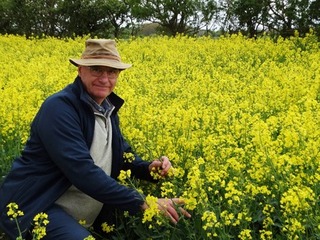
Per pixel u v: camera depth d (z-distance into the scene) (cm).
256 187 207
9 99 329
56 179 212
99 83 215
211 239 195
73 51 764
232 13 944
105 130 221
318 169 207
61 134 203
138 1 1034
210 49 707
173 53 674
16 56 702
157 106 352
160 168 229
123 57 645
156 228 210
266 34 901
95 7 1105
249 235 184
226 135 272
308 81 449
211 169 224
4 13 1172
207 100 388
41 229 190
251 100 384
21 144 288
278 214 205
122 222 222
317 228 184
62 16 1141
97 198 201
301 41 731
